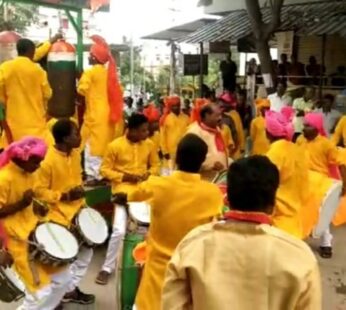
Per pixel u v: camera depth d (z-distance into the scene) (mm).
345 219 6707
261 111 9375
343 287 5883
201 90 16000
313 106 11258
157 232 3680
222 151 5668
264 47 12516
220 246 2230
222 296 2166
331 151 6570
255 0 12328
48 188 4691
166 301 2248
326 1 15047
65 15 7844
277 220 5156
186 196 3590
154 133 7797
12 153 4117
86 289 5590
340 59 15250
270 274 2156
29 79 5984
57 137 4754
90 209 5043
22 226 4309
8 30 7254
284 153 5137
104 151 6629
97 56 6625
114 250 5625
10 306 5051
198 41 15781
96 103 6605
